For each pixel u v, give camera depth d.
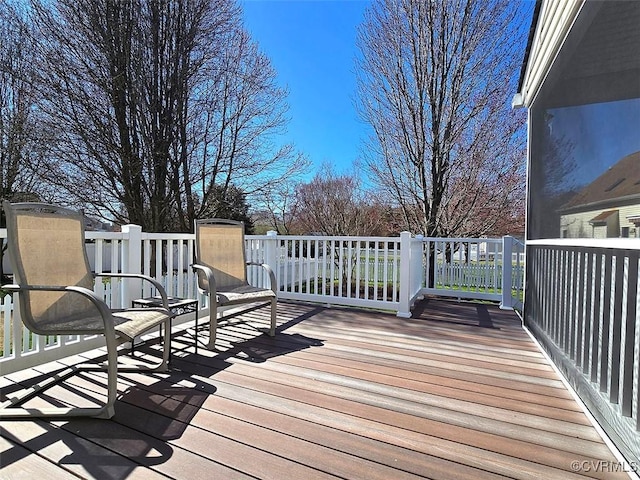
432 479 1.33
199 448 1.52
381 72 8.05
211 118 9.51
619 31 1.92
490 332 3.56
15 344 2.32
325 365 2.54
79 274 2.27
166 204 8.87
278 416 1.80
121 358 2.65
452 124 7.63
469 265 5.89
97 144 7.70
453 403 1.98
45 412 1.76
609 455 1.50
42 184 7.89
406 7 7.54
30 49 7.44
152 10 8.28
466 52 7.35
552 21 2.84
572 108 2.60
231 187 9.96
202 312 4.04
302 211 12.16
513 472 1.38
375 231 10.44
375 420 1.77
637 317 1.44
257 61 9.68
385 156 8.27
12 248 1.87
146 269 3.33
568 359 2.23
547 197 3.16
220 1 8.84
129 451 1.49
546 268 2.91
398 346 3.04
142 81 8.20
